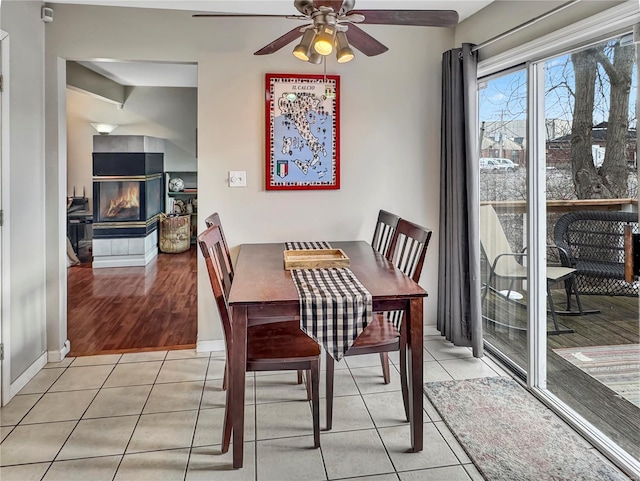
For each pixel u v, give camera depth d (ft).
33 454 6.64
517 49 8.37
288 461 6.53
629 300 6.72
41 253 9.57
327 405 7.28
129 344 11.05
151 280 17.71
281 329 7.59
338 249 9.30
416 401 6.66
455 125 10.03
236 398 6.25
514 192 9.29
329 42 6.10
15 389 8.41
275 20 10.21
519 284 9.30
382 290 6.59
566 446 6.84
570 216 7.72
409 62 10.91
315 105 10.56
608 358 7.02
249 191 10.53
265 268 7.95
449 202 10.61
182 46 10.03
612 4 6.31
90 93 18.86
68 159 23.12
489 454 6.64
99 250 20.12
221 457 6.63
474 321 9.87
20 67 8.52
